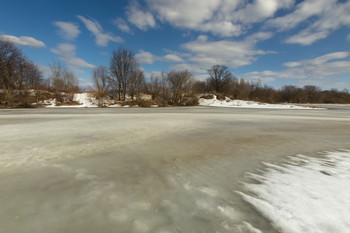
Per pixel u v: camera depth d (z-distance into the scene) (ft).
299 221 7.47
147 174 12.59
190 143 21.24
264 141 22.38
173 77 138.21
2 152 17.07
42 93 118.32
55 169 13.25
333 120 44.88
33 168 13.38
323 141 22.43
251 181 11.42
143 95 139.85
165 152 17.71
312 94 241.76
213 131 28.81
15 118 44.73
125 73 134.72
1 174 12.28
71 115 54.08
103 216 8.07
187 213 8.25
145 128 31.01
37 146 19.24
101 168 13.57
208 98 159.33
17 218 7.86
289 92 236.63
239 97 175.11
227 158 16.08
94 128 30.60
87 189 10.40
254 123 38.37
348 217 7.59
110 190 10.32
